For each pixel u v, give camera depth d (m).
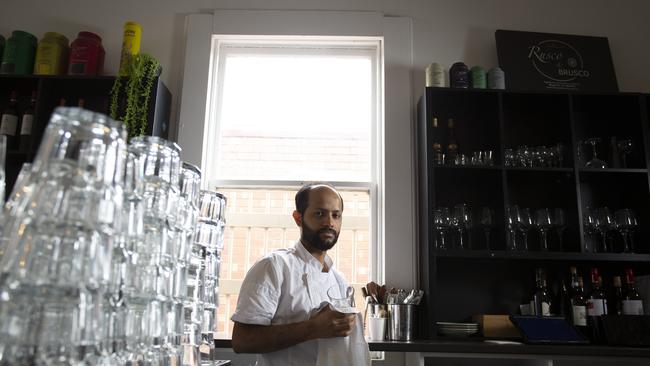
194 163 2.89
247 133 3.11
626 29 3.22
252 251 2.93
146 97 2.65
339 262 2.91
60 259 0.69
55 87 2.84
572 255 2.54
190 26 3.10
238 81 3.18
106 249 0.74
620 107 2.95
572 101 2.84
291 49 3.19
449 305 2.74
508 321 2.49
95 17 3.13
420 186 2.86
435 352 2.23
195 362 1.26
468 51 3.13
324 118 3.13
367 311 2.63
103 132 0.76
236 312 1.85
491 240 2.78
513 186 2.92
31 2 3.14
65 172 0.72
